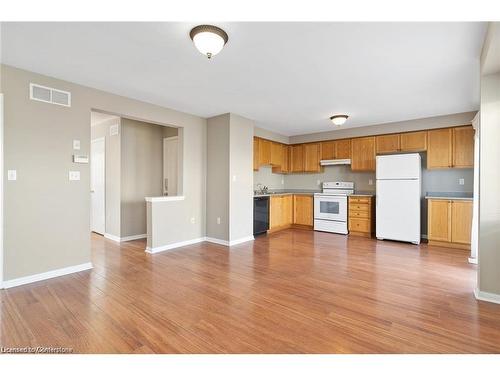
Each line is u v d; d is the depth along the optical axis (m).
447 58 2.47
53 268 2.94
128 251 4.09
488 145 2.38
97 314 2.11
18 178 2.70
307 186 6.72
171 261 3.56
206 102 3.89
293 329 1.91
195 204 4.67
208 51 2.06
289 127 5.58
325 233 5.65
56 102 2.97
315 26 1.97
